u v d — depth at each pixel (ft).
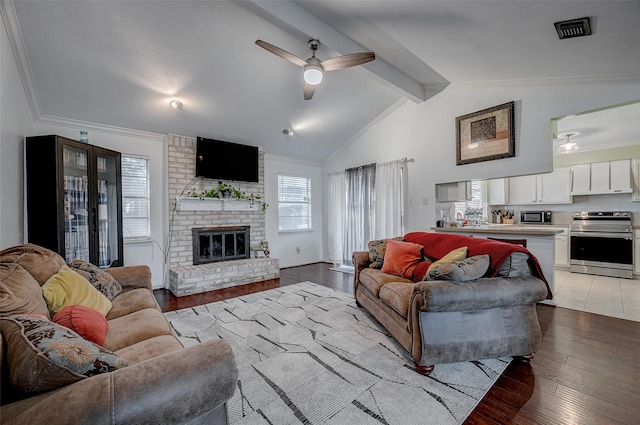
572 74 9.86
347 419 5.03
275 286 14.29
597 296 11.99
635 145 15.53
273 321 9.58
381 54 10.91
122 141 13.33
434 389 5.86
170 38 9.32
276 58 10.99
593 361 6.94
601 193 16.26
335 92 13.93
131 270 8.53
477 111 12.58
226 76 11.45
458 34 8.29
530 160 11.15
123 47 9.33
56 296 5.41
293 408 5.32
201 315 10.23
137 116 12.67
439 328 6.32
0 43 7.04
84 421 2.48
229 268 14.35
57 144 9.31
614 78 9.43
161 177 14.43
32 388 2.64
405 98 15.34
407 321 6.75
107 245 11.75
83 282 6.27
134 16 8.43
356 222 18.17
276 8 8.03
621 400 5.49
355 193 18.25
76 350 2.92
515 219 19.66
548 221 18.25
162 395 2.88
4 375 2.70
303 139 17.79
